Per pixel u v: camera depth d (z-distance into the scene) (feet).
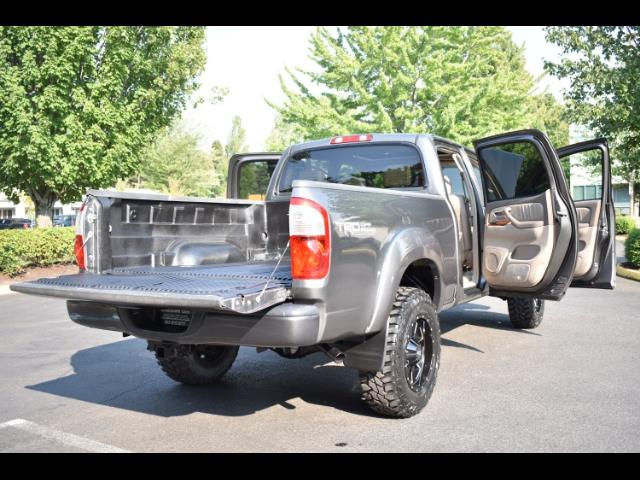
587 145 20.72
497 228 18.15
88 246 13.66
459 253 16.89
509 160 17.81
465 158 19.75
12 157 47.93
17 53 47.65
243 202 17.22
